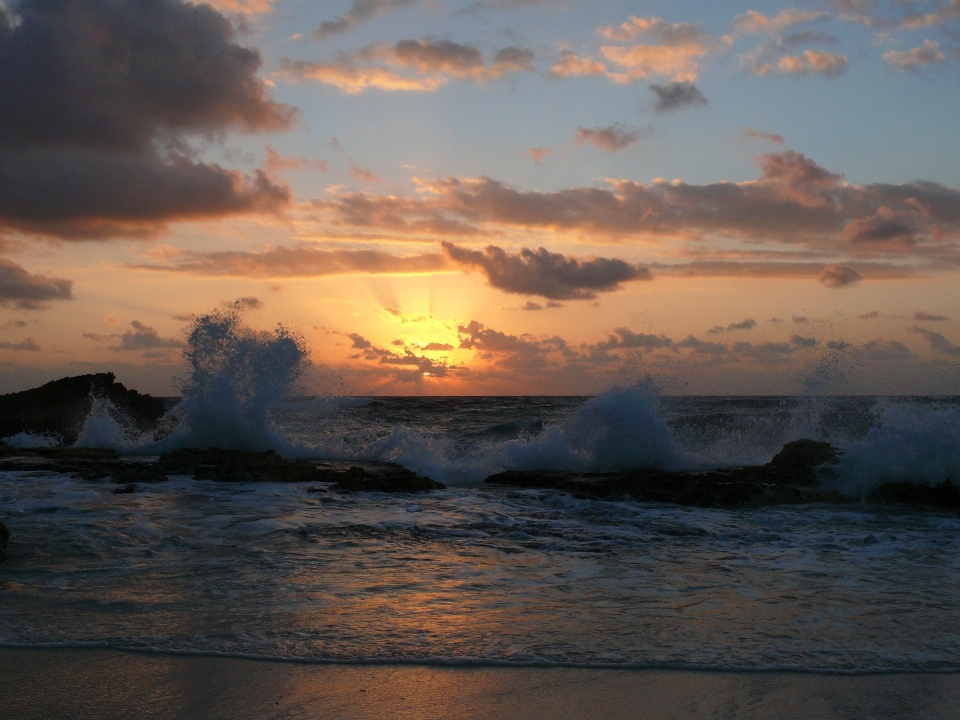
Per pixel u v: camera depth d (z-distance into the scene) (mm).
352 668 4098
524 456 14508
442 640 4539
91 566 6266
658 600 5547
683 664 4195
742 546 7824
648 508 10586
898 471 11367
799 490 11383
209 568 6277
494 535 8148
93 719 3490
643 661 4230
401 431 16625
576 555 7211
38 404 24328
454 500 10688
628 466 14258
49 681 3885
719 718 3566
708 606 5395
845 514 10180
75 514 8688
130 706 3619
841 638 4676
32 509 8953
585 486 11797
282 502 9938
